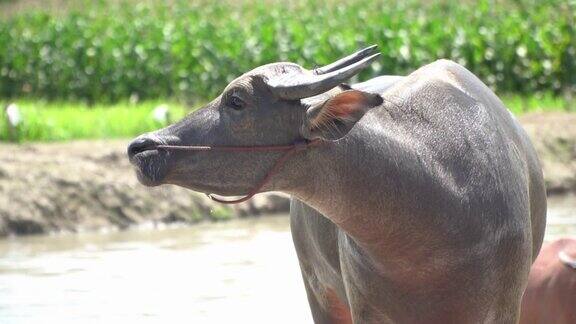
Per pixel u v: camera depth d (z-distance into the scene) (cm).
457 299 866
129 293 1520
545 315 1188
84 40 3769
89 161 2289
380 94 860
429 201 842
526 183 919
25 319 1381
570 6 3981
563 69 3469
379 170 831
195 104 3409
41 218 2109
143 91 3612
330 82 779
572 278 1174
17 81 3731
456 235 850
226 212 2192
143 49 3634
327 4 5134
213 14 4916
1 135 2619
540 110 2994
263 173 813
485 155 880
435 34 3528
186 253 1814
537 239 998
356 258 876
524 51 3425
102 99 3644
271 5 5247
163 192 2212
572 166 2439
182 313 1392
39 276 1661
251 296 1477
